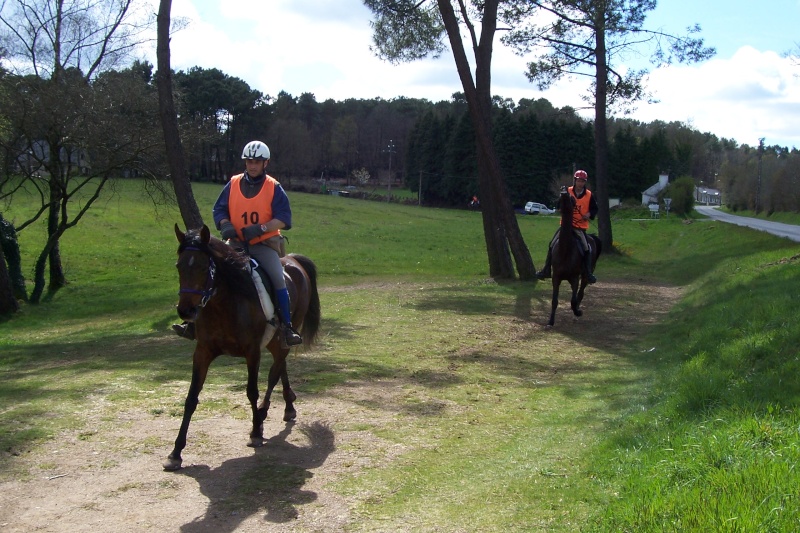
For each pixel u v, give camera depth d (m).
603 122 26.92
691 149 106.56
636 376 8.91
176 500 4.86
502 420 7.04
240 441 6.16
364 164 108.25
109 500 4.84
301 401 7.54
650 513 3.82
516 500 4.82
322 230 45.72
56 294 24.41
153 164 22.08
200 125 22.31
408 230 48.34
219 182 70.25
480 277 26.12
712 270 19.77
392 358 9.84
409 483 5.24
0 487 5.02
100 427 6.42
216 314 5.62
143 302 21.44
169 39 15.71
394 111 112.69
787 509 3.52
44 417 6.69
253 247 6.33
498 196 19.91
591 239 13.50
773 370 6.53
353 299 16.27
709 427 5.27
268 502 4.85
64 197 22.81
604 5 19.58
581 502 4.60
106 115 20.86
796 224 47.28
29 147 21.09
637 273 22.91
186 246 5.44
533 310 14.60
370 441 6.26
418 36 20.91
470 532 4.32
